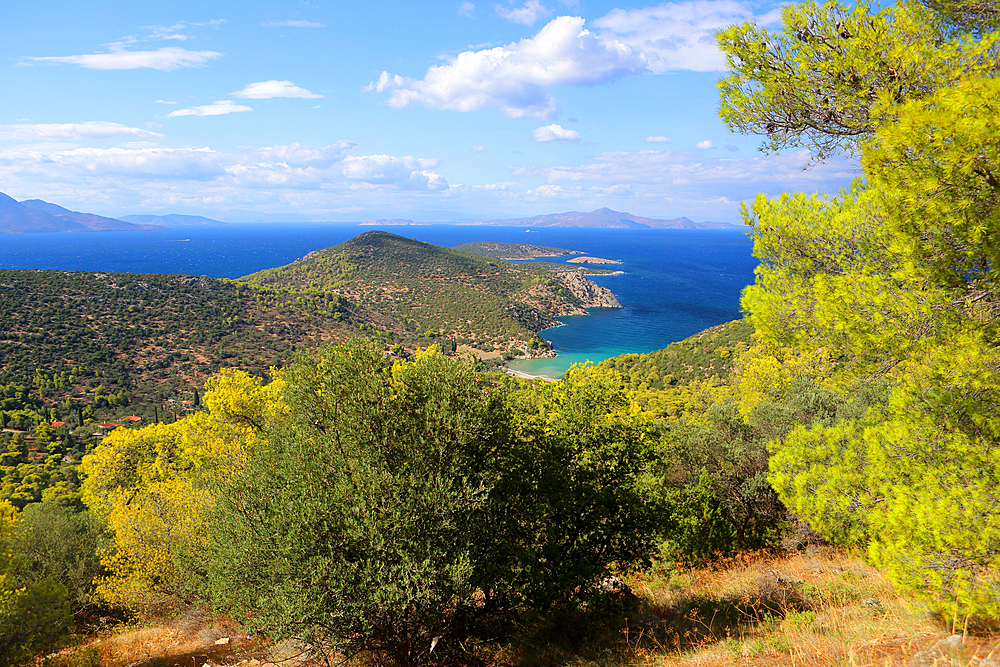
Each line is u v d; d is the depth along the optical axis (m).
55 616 15.70
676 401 54.22
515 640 9.66
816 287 6.19
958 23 5.96
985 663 4.23
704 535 15.43
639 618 10.15
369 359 9.26
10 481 55.94
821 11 6.30
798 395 17.61
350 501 7.84
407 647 8.34
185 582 15.29
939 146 4.46
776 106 6.69
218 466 19.25
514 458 9.94
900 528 5.85
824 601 8.24
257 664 10.22
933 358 5.55
